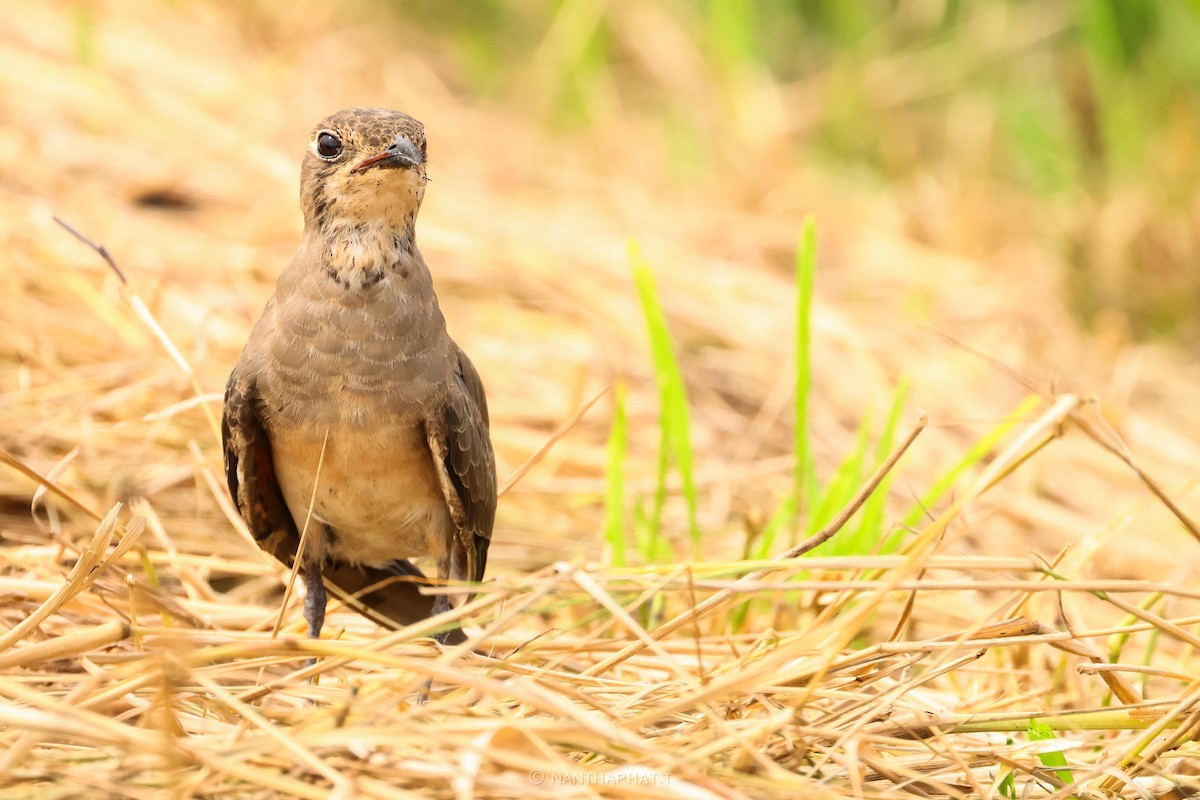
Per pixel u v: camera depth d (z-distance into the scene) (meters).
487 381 14.80
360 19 23.38
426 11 24.20
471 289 16.36
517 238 16.95
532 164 20.30
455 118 21.28
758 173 20.23
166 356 13.14
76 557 10.31
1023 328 17.23
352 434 9.45
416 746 7.31
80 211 15.47
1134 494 14.41
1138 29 19.95
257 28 21.81
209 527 11.68
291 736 7.14
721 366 15.77
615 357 15.42
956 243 19.17
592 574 8.77
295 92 19.84
